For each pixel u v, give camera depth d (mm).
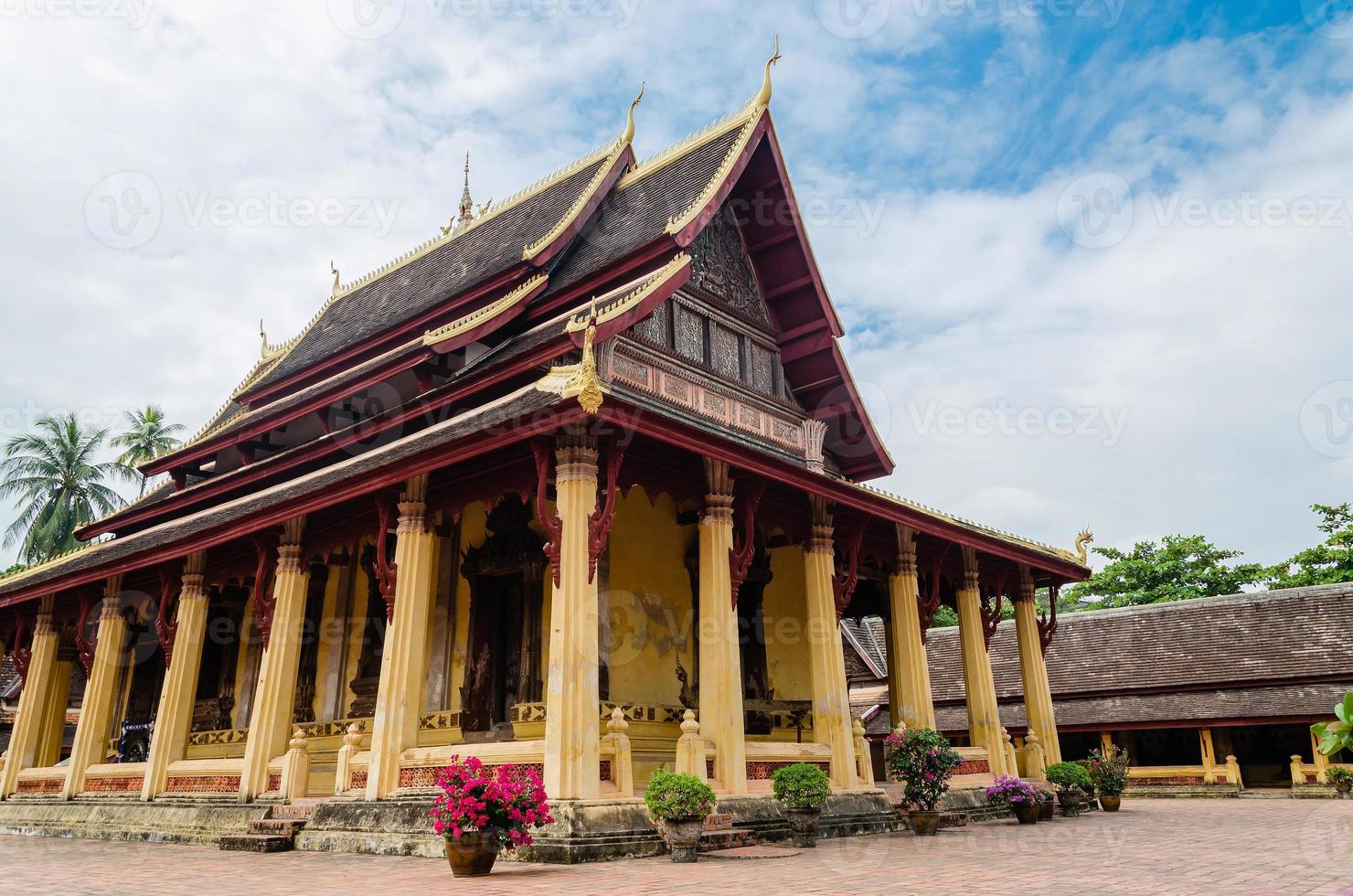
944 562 20703
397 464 13266
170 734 17062
